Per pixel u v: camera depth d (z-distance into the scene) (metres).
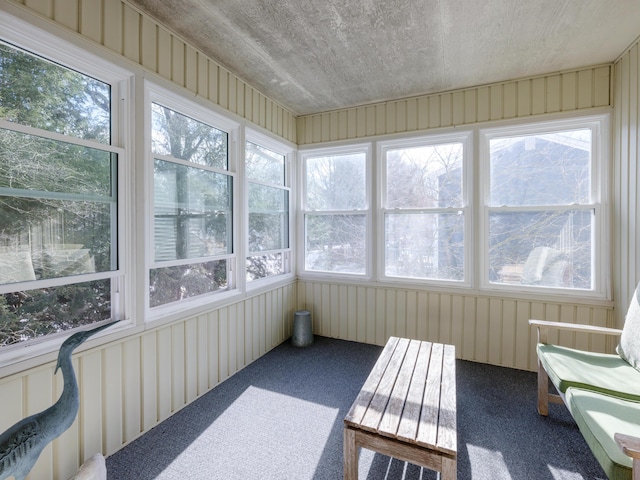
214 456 1.69
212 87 2.37
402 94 3.01
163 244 2.05
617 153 2.35
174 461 1.65
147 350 1.90
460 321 2.94
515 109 2.69
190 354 2.21
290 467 1.61
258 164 3.08
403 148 3.20
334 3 1.78
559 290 2.63
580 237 2.58
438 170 3.06
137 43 1.81
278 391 2.36
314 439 1.83
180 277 2.21
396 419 1.34
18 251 1.38
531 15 1.87
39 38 1.40
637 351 1.73
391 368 1.83
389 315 3.23
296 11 1.85
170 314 2.05
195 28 2.01
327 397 2.28
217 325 2.46
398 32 2.05
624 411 1.34
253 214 3.00
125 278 1.81
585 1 1.75
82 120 1.62
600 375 1.66
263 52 2.29
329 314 3.53
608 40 2.12
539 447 1.75
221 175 2.55
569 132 2.60
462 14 1.87
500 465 1.62
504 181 2.81
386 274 3.29
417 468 1.61
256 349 2.95
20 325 1.41
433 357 1.98
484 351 2.86
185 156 2.23
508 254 2.80
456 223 2.99
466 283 2.95
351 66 2.49
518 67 2.49
